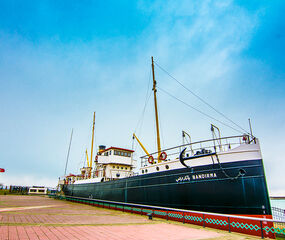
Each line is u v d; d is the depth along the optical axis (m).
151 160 18.36
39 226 9.18
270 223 10.53
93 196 27.91
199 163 13.84
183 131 17.16
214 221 12.17
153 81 25.89
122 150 32.25
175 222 13.34
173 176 15.28
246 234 10.33
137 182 18.97
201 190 13.28
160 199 15.86
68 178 48.94
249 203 11.33
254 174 11.65
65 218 12.73
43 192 60.28
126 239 7.57
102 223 11.33
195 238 8.24
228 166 12.49
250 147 12.20
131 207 18.88
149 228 10.37
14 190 60.50
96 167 34.19
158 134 22.75
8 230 7.87
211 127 14.94
